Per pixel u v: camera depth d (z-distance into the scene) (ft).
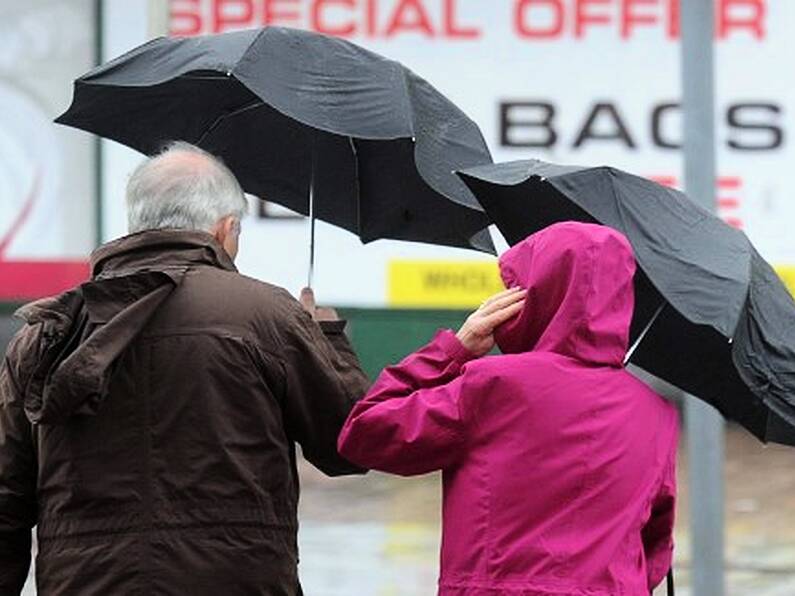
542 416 46.75
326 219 63.41
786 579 122.93
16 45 156.66
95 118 61.05
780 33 158.30
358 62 56.18
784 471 159.02
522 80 157.48
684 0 83.97
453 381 47.62
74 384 46.50
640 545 47.24
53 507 48.32
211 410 47.88
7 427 49.34
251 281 49.55
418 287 158.71
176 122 61.93
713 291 52.80
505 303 48.19
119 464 47.70
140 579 47.26
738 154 159.22
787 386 54.70
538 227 56.65
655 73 157.48
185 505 47.60
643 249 53.62
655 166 158.10
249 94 60.44
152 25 90.94
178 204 49.39
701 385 57.11
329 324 52.39
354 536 135.13
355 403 50.08
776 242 159.74
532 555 46.14
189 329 48.19
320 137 61.11
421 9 156.87
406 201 61.93
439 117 57.72
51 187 158.20
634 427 47.42
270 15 156.15
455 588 46.91
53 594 48.26
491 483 46.75
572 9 157.28
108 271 49.42
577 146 158.10
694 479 84.64
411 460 47.50
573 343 47.44
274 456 48.75
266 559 48.16
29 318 48.70
